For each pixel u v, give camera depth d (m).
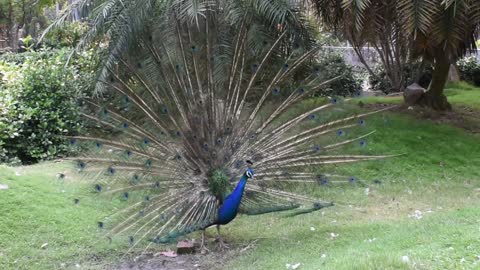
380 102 13.30
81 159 5.93
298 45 8.80
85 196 7.29
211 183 5.91
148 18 8.80
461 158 9.39
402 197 7.86
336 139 6.32
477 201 7.56
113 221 5.91
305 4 11.48
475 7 9.24
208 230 6.71
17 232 6.22
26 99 9.70
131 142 6.02
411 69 17.11
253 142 6.18
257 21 8.70
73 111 9.56
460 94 15.56
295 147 6.17
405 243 5.30
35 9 19.41
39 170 8.33
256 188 6.10
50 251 5.95
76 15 10.04
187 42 6.87
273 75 6.70
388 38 13.49
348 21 10.29
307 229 6.56
